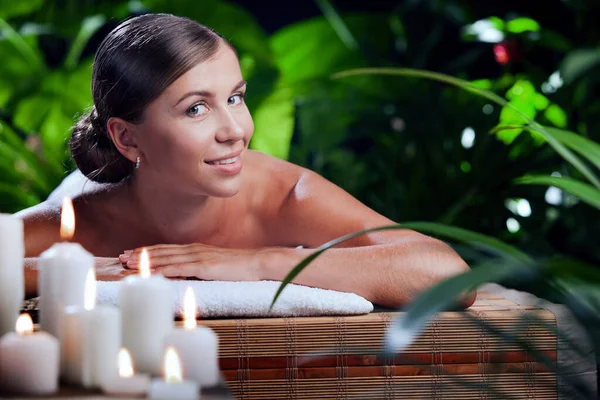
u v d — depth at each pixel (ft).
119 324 3.28
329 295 4.86
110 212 5.89
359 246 5.70
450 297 2.51
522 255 3.07
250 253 5.37
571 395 3.59
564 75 7.75
